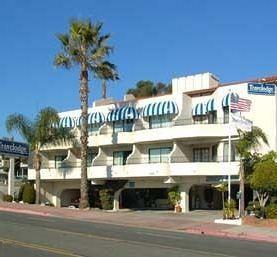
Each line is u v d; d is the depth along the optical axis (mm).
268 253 20344
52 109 57094
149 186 52469
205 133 48156
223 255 18922
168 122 52812
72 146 59625
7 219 33188
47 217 37938
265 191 38250
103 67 48844
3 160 89250
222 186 41625
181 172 48531
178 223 35250
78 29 48312
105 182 55375
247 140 39281
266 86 44094
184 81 53375
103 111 58938
